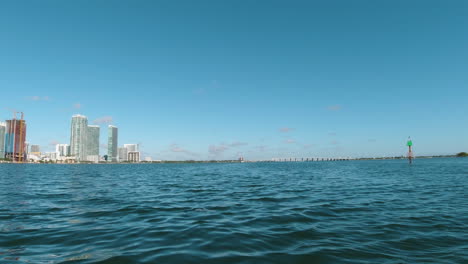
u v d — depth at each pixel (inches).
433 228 362.6
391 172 1689.2
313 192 757.3
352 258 259.1
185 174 1950.1
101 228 375.6
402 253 271.4
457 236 324.8
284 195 700.0
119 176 1713.8
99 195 729.6
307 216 446.3
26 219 433.1
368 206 530.6
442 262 246.7
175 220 423.2
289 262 250.1
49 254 273.7
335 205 545.0
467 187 805.9
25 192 800.9
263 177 1457.9
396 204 547.8
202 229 366.9
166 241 314.0
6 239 325.1
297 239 320.2
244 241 313.0
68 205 565.6
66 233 350.6
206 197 679.1
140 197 686.5
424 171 1685.5
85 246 297.9
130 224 398.0
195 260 254.8
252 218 434.6
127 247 293.6
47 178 1489.9
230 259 257.1
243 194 729.6
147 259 257.6
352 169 2289.6
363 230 358.3
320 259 256.8
